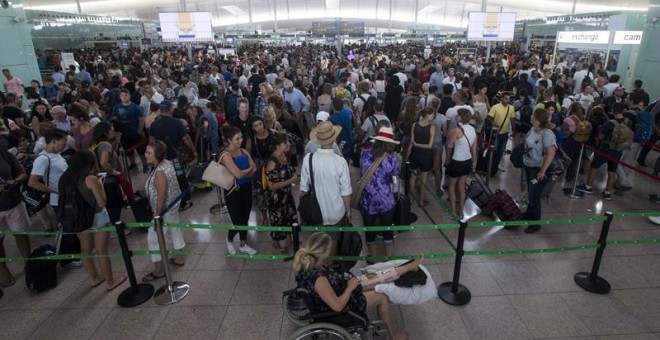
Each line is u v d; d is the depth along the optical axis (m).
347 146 6.44
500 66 13.92
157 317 3.78
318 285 2.76
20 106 8.13
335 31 33.41
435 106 5.95
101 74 13.45
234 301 3.99
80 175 3.77
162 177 4.07
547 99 7.20
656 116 7.27
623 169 6.46
